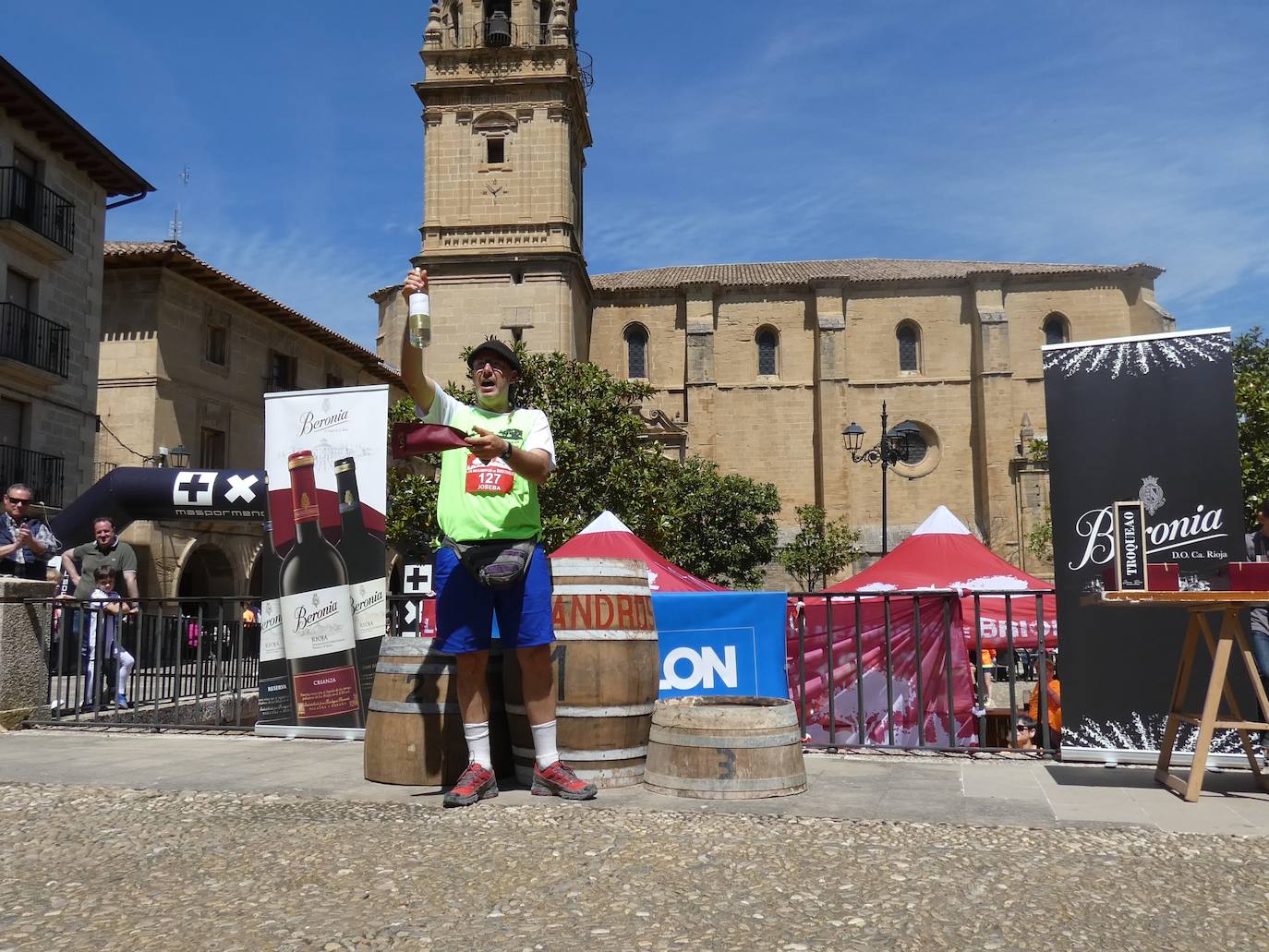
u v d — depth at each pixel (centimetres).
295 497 727
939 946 275
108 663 944
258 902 314
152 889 329
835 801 466
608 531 1255
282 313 3108
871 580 1351
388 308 4575
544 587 487
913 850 371
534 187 4019
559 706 514
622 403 2536
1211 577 543
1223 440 550
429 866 353
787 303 4759
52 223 2342
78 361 2442
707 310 4712
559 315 3950
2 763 598
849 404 4681
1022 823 416
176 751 653
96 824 425
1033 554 4350
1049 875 338
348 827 412
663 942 278
